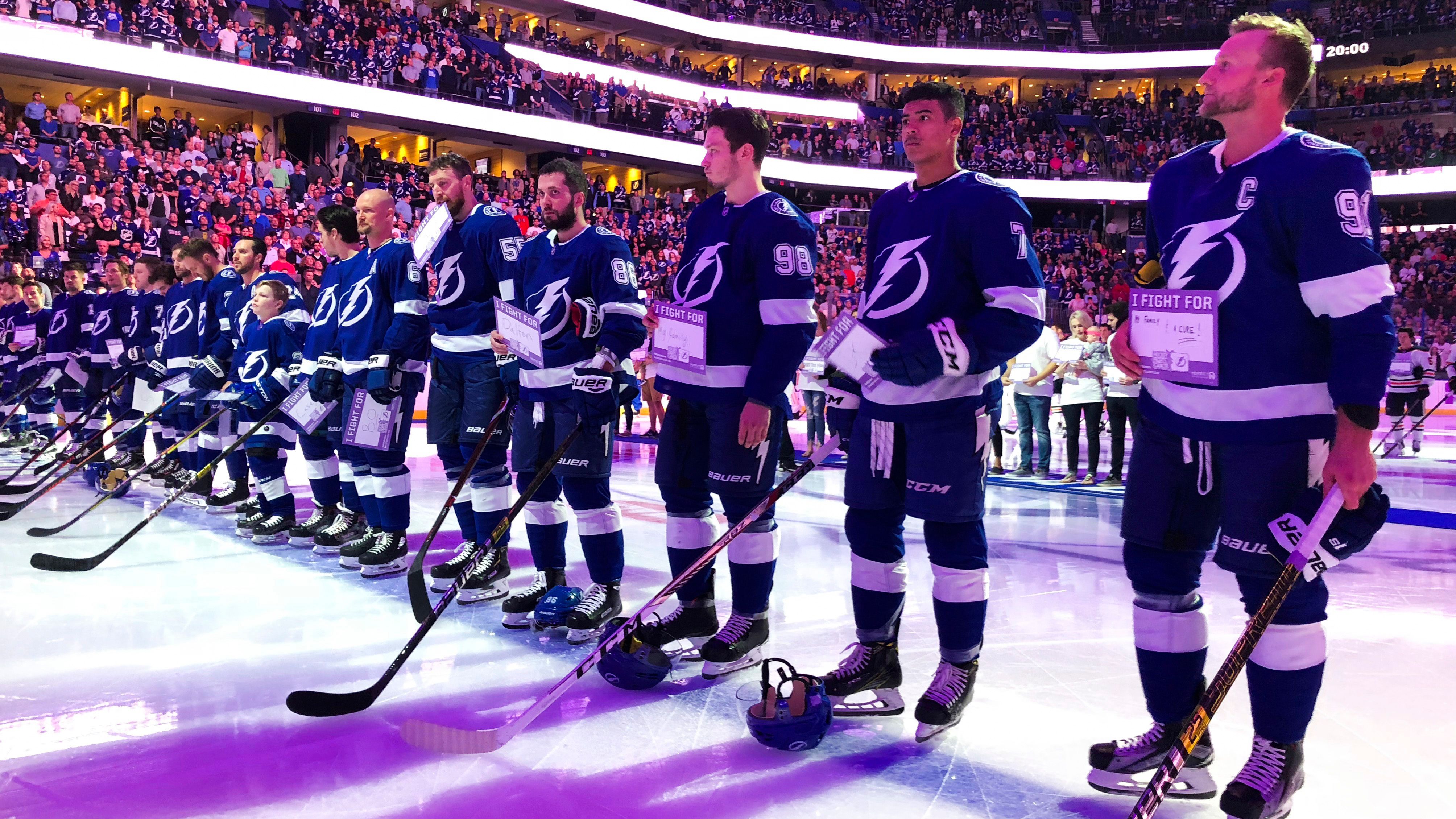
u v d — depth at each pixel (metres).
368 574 4.68
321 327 5.01
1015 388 9.16
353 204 21.23
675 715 2.91
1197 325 2.21
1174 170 2.39
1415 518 6.71
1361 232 2.02
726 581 4.70
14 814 2.24
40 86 22.64
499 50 28.30
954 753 2.63
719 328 3.28
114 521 6.27
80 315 9.65
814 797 2.35
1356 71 36.88
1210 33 35.28
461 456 4.56
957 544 2.78
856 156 31.66
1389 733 2.76
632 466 9.85
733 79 36.84
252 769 2.49
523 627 3.84
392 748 2.63
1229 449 2.21
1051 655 3.49
